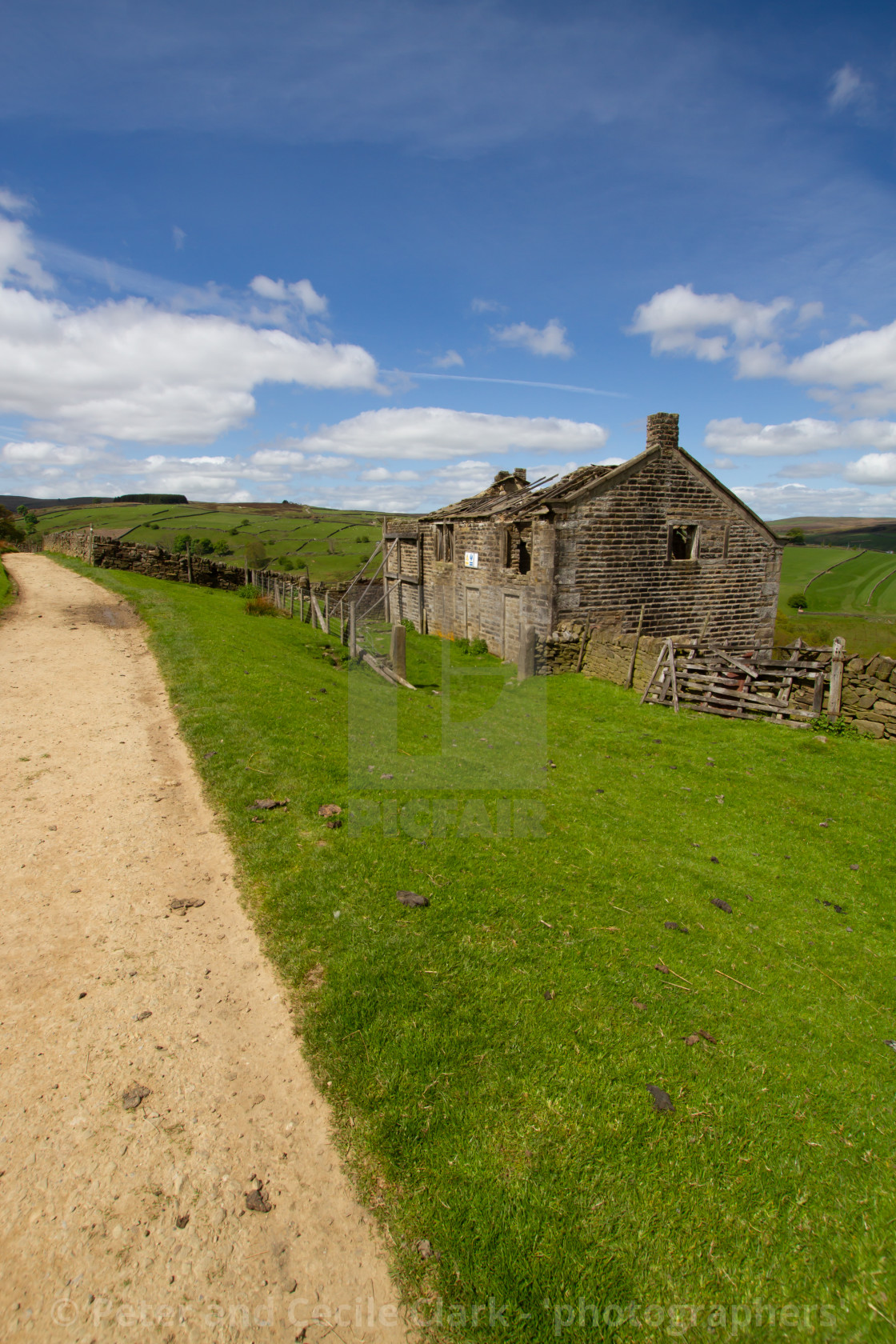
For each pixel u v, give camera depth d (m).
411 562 30.22
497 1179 3.35
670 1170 3.50
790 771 10.91
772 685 13.97
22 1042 3.94
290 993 4.50
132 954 4.76
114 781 7.42
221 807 6.96
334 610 26.12
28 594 18.72
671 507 20.77
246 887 5.63
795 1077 4.30
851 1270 3.11
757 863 7.56
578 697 16.00
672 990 4.98
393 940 5.04
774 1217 3.32
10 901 5.23
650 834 7.98
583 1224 3.18
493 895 5.87
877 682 12.66
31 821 6.43
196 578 28.75
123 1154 3.35
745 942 5.86
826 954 5.89
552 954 5.16
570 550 19.36
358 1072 3.91
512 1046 4.16
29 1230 2.96
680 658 15.64
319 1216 3.15
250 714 9.76
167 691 10.72
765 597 23.12
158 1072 3.83
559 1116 3.72
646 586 20.75
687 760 11.35
